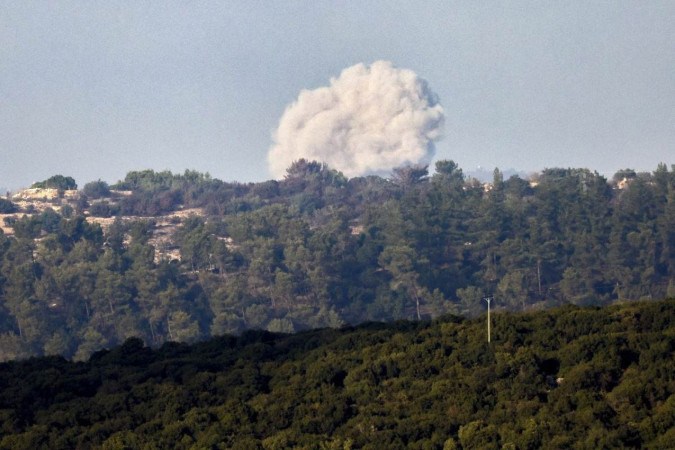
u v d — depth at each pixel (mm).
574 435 193000
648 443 188625
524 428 196375
